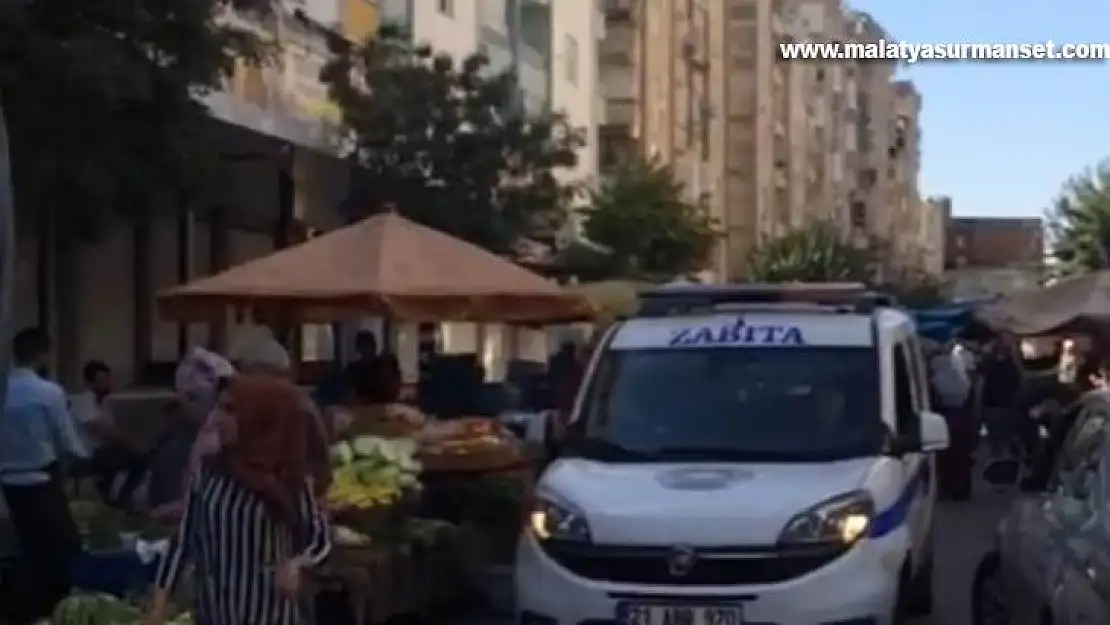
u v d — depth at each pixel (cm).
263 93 2381
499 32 3753
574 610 1009
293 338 2483
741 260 6950
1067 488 989
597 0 4794
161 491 1226
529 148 2683
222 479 746
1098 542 862
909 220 12694
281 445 750
